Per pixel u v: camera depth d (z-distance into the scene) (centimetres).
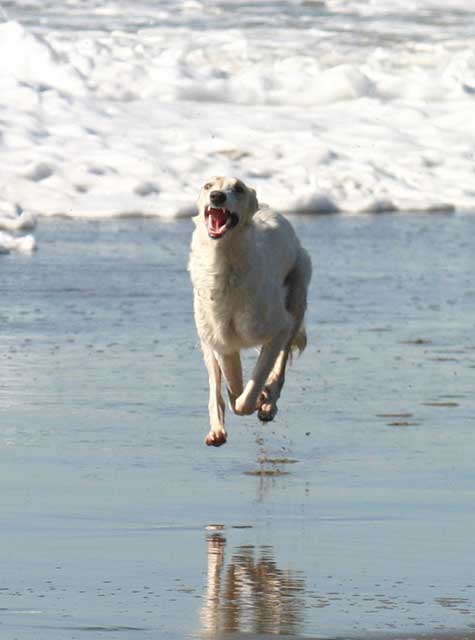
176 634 643
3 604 691
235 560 776
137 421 1127
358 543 813
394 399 1209
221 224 952
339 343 1438
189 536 826
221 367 1048
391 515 876
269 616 672
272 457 1030
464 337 1476
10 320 1516
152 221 2222
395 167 2530
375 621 666
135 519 864
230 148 2506
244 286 991
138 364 1331
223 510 888
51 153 2417
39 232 2083
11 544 804
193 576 744
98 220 2208
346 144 2606
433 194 2452
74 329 1482
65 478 960
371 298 1678
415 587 725
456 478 969
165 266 1856
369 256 1958
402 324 1538
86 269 1817
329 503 905
